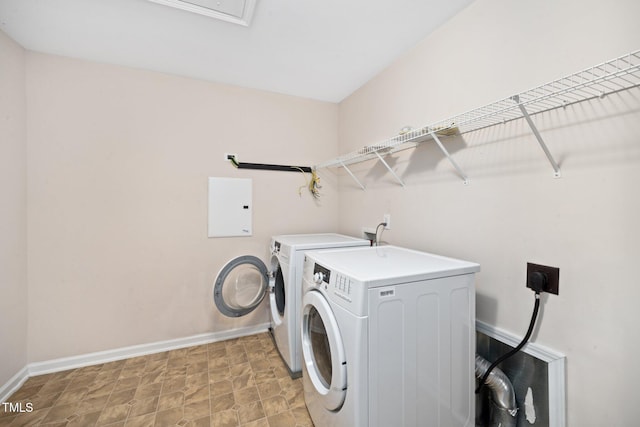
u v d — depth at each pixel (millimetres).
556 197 1104
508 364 1276
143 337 2211
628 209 915
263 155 2621
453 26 1560
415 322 1100
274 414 1541
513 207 1260
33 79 1892
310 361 1456
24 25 1633
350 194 2697
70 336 2004
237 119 2514
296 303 1884
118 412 1550
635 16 893
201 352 2230
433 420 1153
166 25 1657
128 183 2154
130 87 2152
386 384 1041
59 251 1975
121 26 1663
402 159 1977
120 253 2139
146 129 2203
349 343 1029
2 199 1673
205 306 2410
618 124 933
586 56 1004
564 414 1075
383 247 1776
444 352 1172
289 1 1466
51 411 1557
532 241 1188
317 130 2852
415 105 1850
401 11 1527
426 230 1764
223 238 2479
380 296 1025
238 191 2518
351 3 1476
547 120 1133
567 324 1075
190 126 2346
